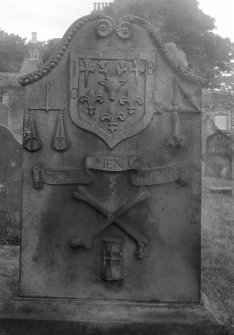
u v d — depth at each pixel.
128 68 3.53
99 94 3.53
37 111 3.55
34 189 3.58
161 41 3.50
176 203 3.56
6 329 3.44
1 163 6.64
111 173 3.56
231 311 3.85
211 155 16.17
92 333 3.41
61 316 3.45
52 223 3.59
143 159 3.55
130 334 3.40
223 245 6.35
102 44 3.53
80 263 3.59
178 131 3.52
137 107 3.54
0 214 6.52
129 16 3.53
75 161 3.56
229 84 31.27
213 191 12.70
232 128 19.22
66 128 3.55
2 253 5.67
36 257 3.59
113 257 3.53
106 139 3.53
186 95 3.52
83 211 3.58
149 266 3.58
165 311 3.46
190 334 3.40
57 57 3.53
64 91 3.54
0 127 6.72
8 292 4.09
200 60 29.56
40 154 3.57
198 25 29.50
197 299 3.56
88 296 3.59
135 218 3.57
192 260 3.56
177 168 3.54
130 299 3.58
